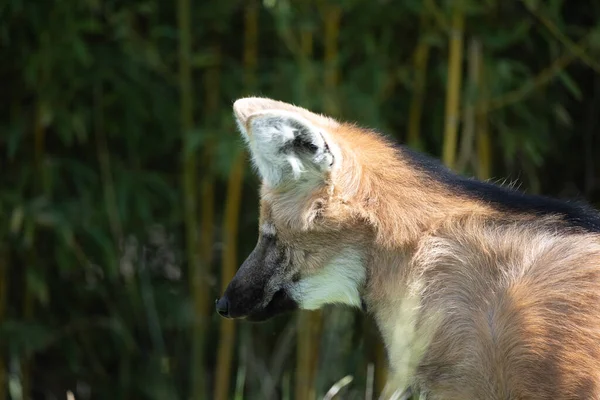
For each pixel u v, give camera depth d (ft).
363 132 17.81
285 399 27.35
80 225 30.12
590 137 34.24
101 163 31.37
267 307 17.70
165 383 33.01
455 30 28.32
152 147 32.22
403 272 16.42
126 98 30.66
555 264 15.33
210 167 30.48
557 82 33.17
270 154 16.47
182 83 29.01
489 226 16.11
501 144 32.27
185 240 33.86
